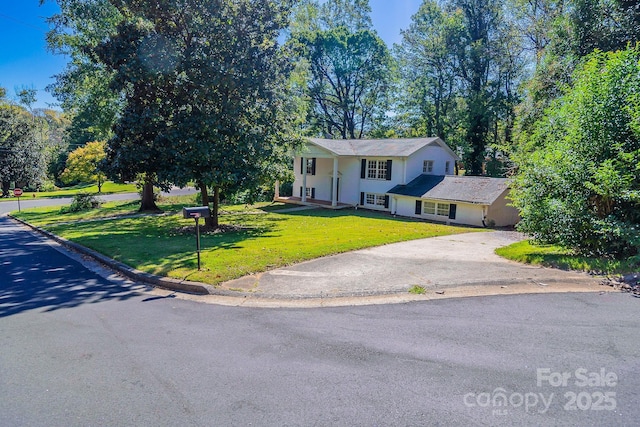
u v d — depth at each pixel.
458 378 3.48
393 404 3.09
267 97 13.92
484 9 31.95
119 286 7.09
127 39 12.61
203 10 12.65
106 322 5.10
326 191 27.98
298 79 27.20
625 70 7.89
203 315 5.37
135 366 3.82
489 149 33.53
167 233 14.13
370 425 2.83
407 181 23.27
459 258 8.95
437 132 35.72
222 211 23.31
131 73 12.15
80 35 19.56
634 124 7.17
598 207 7.96
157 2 12.38
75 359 3.98
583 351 3.96
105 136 23.25
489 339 4.32
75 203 25.75
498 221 19.05
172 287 6.85
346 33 36.91
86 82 20.08
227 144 13.43
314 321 5.05
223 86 13.03
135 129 12.72
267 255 9.15
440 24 33.38
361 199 25.50
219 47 13.08
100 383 3.48
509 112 31.83
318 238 12.34
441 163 25.59
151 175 14.27
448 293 6.14
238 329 4.81
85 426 2.85
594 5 16.12
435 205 20.97
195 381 3.51
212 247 10.53
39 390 3.37
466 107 32.50
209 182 12.93
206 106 13.48
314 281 6.91
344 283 6.74
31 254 10.77
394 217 21.42
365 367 3.73
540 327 4.63
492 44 31.14
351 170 26.03
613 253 7.68
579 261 7.49
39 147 43.66
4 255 10.61
